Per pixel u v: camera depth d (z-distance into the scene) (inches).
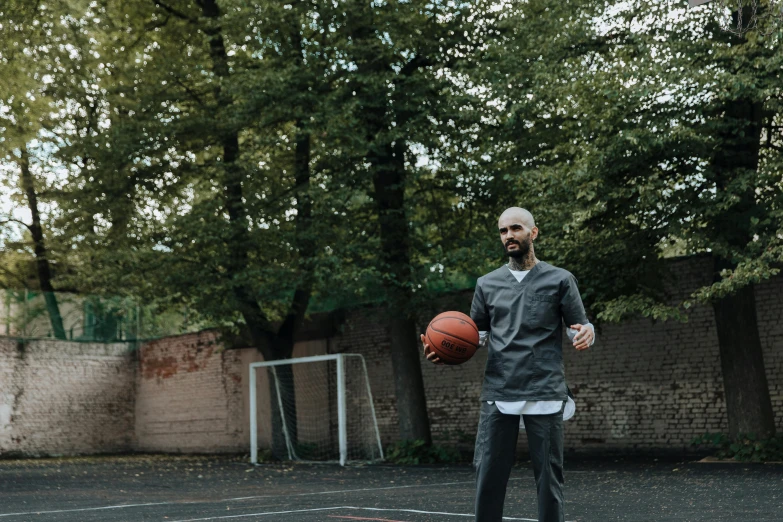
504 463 169.8
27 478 594.9
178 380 1010.7
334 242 681.6
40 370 968.3
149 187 763.4
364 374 836.6
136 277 742.5
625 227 542.0
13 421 935.7
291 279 672.4
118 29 854.5
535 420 165.9
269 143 682.8
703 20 518.0
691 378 637.9
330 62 681.0
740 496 331.6
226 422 949.8
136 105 757.9
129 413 1053.2
